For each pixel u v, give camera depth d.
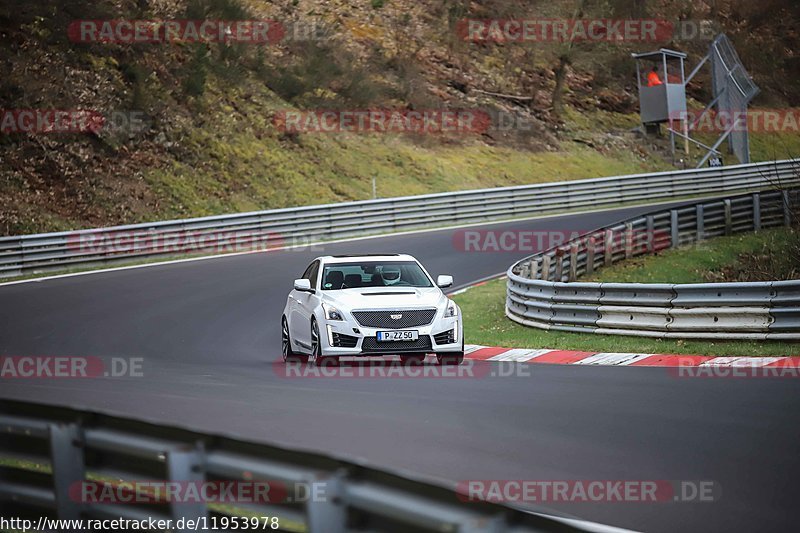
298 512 13.24
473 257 98.94
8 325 64.75
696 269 84.81
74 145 122.44
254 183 133.62
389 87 173.88
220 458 14.58
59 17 134.62
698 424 28.25
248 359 51.75
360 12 192.75
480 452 25.81
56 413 17.36
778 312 46.38
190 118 138.00
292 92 158.12
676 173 152.12
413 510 11.77
